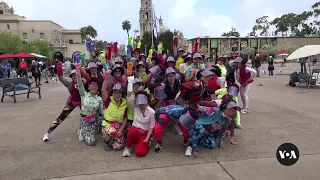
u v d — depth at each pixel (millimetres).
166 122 4629
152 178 3701
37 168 4047
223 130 4801
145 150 4504
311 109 7762
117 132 4742
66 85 5332
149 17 84375
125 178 3707
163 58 7301
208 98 5207
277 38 66812
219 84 6059
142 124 4547
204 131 4578
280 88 12500
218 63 7137
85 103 4945
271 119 6711
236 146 4879
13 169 4023
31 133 5777
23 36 69062
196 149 4496
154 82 5359
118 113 4812
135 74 6129
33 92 11578
